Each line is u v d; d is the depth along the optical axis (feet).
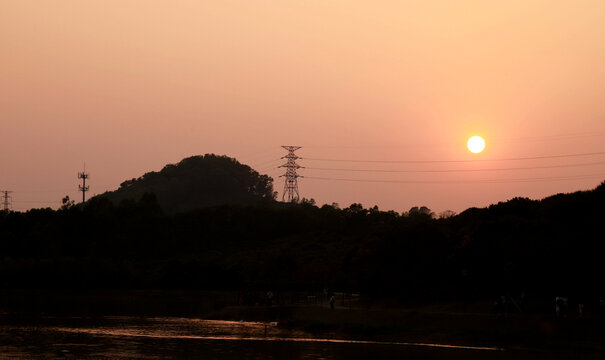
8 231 560.20
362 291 286.66
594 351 168.35
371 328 213.87
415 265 272.31
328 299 324.80
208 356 168.76
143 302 365.40
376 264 280.72
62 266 451.94
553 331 184.14
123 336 209.15
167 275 448.24
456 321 205.46
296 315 261.44
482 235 275.59
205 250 607.37
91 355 167.94
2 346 182.70
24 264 453.58
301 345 189.78
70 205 624.18
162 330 228.43
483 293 247.09
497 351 174.70
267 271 414.21
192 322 258.98
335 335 212.43
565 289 222.89
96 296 405.80
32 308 318.04
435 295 259.39
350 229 617.21
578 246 224.94
